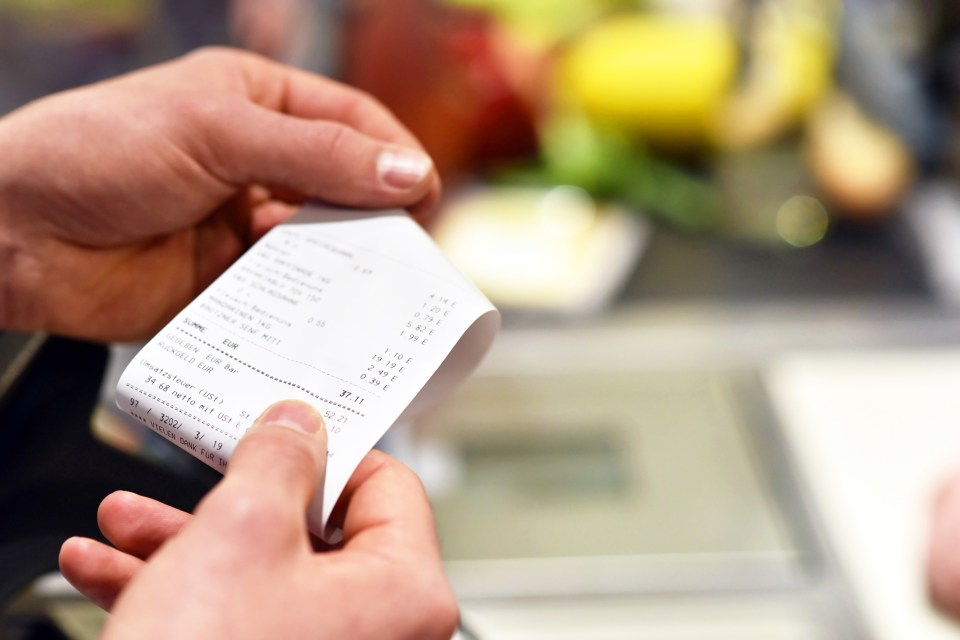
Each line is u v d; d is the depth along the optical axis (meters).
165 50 0.99
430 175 0.45
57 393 0.45
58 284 0.53
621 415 0.77
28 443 0.43
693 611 0.62
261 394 0.35
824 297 0.90
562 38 1.12
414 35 0.95
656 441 0.75
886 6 1.11
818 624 0.61
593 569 0.64
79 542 0.35
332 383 0.35
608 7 1.19
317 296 0.39
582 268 0.95
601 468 0.73
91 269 0.53
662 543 0.66
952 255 0.95
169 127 0.48
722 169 1.00
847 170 0.98
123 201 0.50
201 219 0.53
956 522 0.63
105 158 0.48
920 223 1.00
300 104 0.54
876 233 1.00
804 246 0.98
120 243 0.53
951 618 0.61
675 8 1.19
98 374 0.47
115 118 0.48
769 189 0.99
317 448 0.32
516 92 1.04
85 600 0.49
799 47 1.00
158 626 0.27
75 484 0.42
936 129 1.06
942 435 0.74
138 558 0.36
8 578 0.41
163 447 0.46
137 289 0.54
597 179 1.05
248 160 0.47
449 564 0.65
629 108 1.05
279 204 0.55
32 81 0.98
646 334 0.86
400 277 0.39
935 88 1.08
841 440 0.75
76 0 1.02
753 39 1.01
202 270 0.56
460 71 1.03
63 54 0.99
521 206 1.05
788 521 0.68
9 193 0.50
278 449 0.31
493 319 0.38
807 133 0.99
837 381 0.80
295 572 0.30
